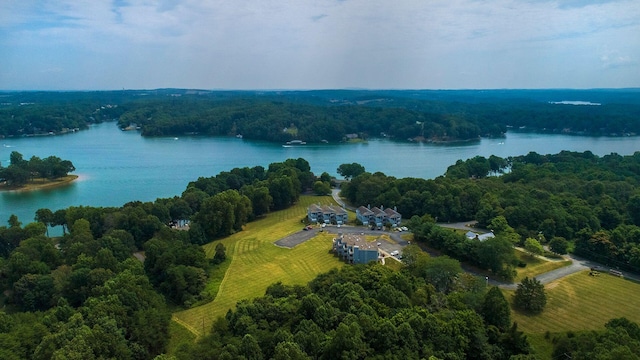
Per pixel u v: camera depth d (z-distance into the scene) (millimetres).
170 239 166250
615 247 147875
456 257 152000
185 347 87750
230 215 189250
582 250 156250
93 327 91438
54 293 120688
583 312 118250
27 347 88625
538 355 92812
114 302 101562
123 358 88750
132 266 131875
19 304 123312
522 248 163125
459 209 195000
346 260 153375
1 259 136750
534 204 187375
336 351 79688
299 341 83625
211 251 170125
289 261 155375
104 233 169375
